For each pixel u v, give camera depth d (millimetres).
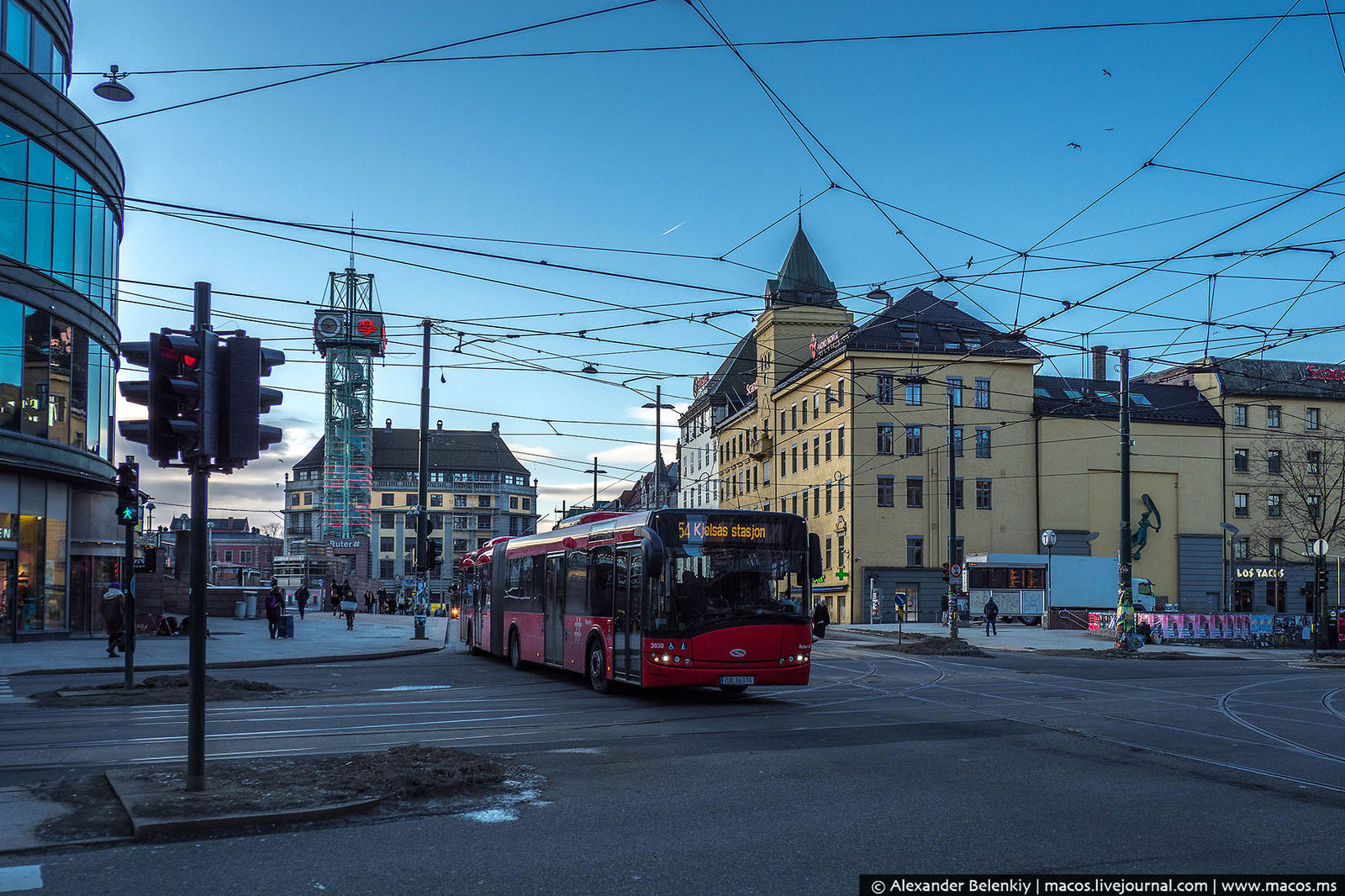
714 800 8430
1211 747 11898
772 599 16281
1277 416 61094
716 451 82000
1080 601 49906
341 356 111312
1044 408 57281
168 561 66812
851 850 6848
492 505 130125
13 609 28438
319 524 118188
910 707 15930
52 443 28719
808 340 66875
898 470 55062
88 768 9703
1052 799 8602
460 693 17734
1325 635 39656
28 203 27406
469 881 6086
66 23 29516
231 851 6699
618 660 17000
